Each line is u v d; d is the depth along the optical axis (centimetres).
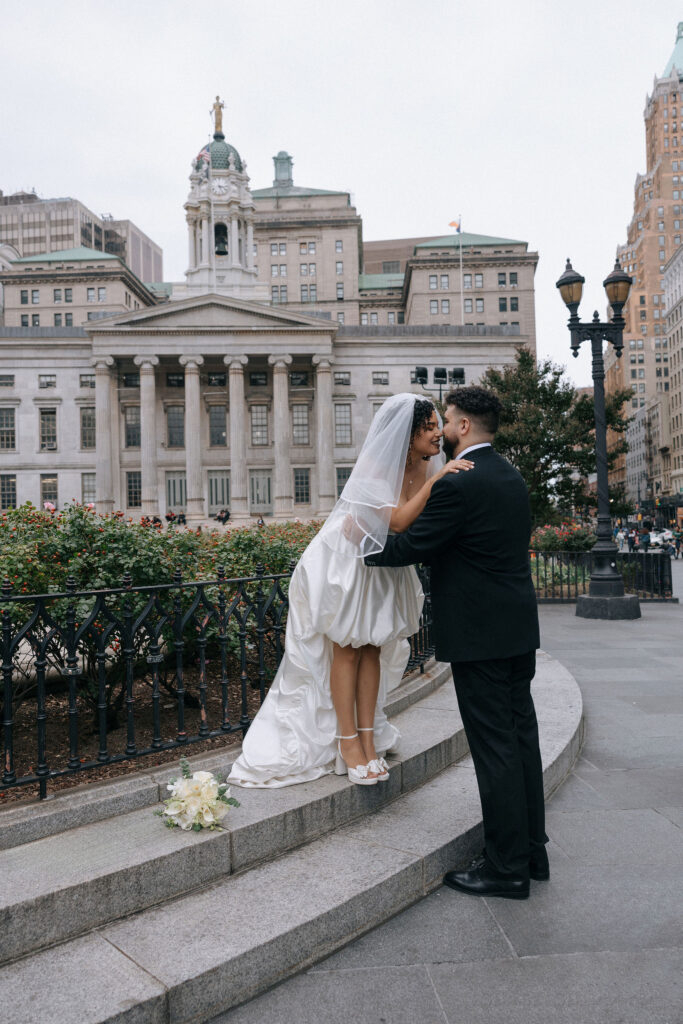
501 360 5947
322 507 5678
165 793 327
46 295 9481
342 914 260
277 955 238
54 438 5794
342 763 346
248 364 5900
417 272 9475
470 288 9512
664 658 852
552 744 459
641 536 3703
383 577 333
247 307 5600
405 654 372
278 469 5666
